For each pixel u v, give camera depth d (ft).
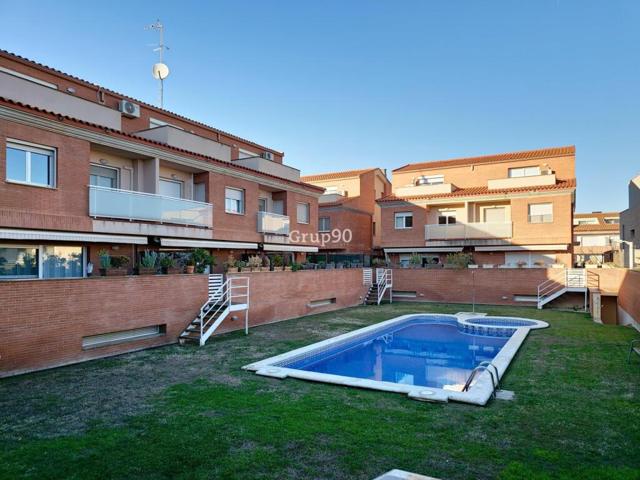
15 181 43.11
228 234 70.28
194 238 63.98
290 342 49.08
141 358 40.81
